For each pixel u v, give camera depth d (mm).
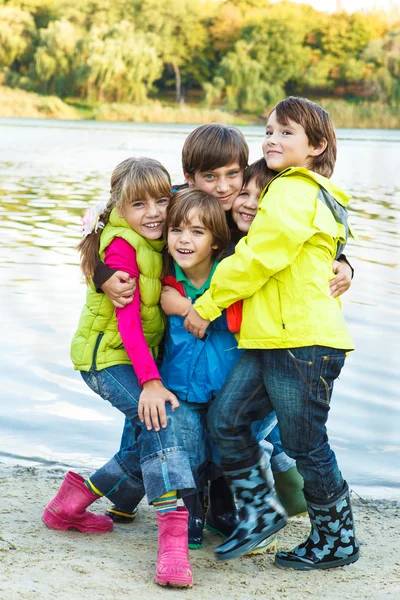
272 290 3227
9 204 15883
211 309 3238
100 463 4742
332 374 3271
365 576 3287
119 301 3346
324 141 3496
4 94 63625
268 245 3148
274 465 3746
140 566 3271
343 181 21266
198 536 3572
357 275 9688
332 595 3086
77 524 3611
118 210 3438
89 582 3064
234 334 3436
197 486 3533
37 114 63406
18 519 3742
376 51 68938
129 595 2984
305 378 3205
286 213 3164
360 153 31594
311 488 3316
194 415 3391
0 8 65062
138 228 3406
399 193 18719
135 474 3658
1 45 64438
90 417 5434
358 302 8336
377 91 69000
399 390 5965
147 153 28062
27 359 6422
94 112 64250
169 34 68188
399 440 5176
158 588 3072
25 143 32688
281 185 3260
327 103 66375
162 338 3576
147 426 3266
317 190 3305
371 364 6461
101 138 37062
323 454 3289
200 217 3299
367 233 12898
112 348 3492
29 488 4207
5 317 7512
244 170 3570
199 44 68812
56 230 12969
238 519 3354
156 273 3426
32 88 64688
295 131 3438
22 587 2969
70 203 16219
